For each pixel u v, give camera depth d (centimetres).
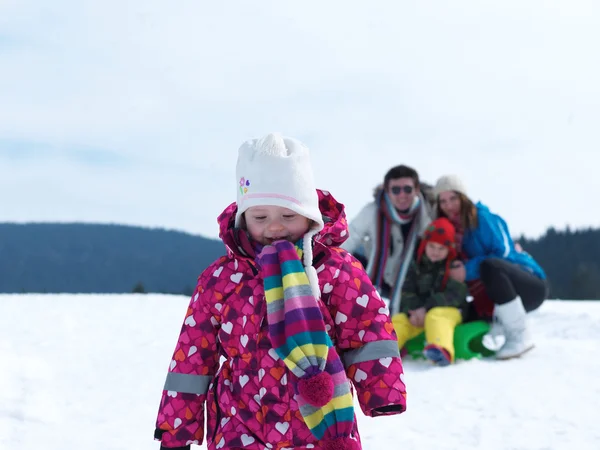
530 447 288
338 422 179
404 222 538
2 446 289
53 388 384
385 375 186
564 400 365
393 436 306
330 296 193
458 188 512
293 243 199
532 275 517
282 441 182
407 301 515
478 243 515
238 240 201
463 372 445
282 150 199
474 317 518
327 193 213
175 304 877
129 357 482
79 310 771
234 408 187
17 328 600
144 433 310
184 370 197
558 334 617
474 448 287
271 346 186
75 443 295
